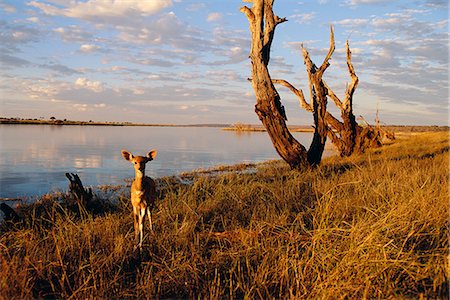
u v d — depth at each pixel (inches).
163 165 957.8
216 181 576.4
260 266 227.8
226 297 208.4
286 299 199.6
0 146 1402.6
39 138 1975.9
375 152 970.7
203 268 238.8
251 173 749.3
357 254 217.5
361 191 372.8
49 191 575.8
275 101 642.2
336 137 1028.5
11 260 222.7
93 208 398.9
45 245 264.2
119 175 765.3
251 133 4111.7
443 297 189.5
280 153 654.5
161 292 214.1
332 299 194.9
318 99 668.7
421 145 1042.1
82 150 1323.8
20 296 200.5
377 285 201.5
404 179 411.2
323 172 573.6
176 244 273.9
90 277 214.1
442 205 293.0
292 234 266.8
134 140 2089.1
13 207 458.6
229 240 279.6
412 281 207.0
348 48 964.6
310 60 697.6
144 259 259.0
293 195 399.5
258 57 641.0
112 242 273.1
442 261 214.8
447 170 516.4
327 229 238.5
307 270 222.5
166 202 376.8
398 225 254.5
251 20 641.6
